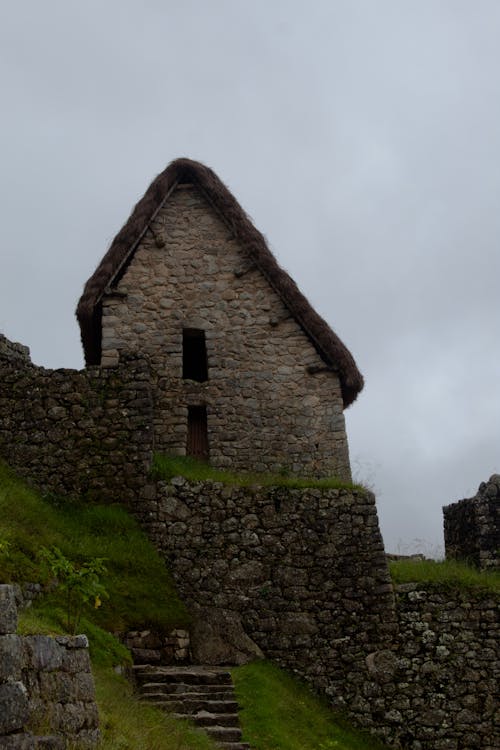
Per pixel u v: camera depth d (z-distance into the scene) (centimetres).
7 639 585
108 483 1423
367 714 1226
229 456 1694
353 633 1281
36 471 1446
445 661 1262
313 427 1733
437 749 1207
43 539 1222
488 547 1562
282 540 1345
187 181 1916
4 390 1505
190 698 1051
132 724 807
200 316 1800
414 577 1345
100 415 1477
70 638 705
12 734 562
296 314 1802
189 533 1355
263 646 1270
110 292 1781
